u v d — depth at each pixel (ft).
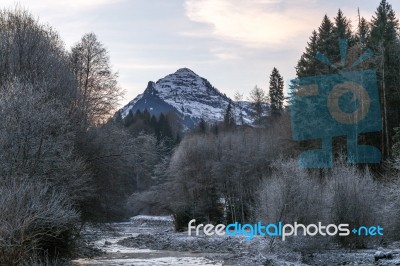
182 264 92.02
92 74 165.78
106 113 154.81
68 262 82.79
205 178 229.66
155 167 261.03
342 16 226.79
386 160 152.66
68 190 85.66
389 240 106.32
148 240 157.99
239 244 125.39
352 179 103.50
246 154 221.46
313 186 103.81
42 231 69.10
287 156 187.01
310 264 84.58
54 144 82.12
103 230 129.08
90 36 168.76
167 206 239.91
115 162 120.37
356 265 79.92
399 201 104.27
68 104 115.44
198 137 266.16
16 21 125.70
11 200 59.88
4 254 57.67
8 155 75.66
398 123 177.27
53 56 123.75
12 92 83.30
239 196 217.56
